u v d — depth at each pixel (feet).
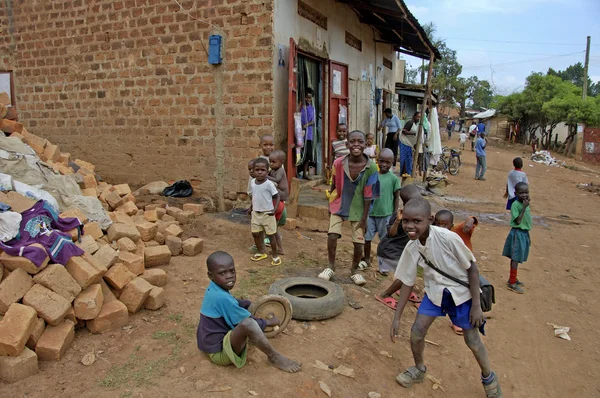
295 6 28.60
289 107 27.04
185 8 27.27
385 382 12.60
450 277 11.64
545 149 119.75
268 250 21.42
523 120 140.15
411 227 11.28
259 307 13.34
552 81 124.16
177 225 23.04
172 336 13.24
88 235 15.43
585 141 102.47
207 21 26.86
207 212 27.04
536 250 28.19
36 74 32.19
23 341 11.13
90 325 13.12
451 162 64.64
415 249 12.00
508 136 153.89
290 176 27.78
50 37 31.37
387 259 18.16
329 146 35.42
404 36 46.50
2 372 10.91
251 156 26.81
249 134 26.71
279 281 16.58
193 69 27.61
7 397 10.36
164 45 28.17
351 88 40.01
